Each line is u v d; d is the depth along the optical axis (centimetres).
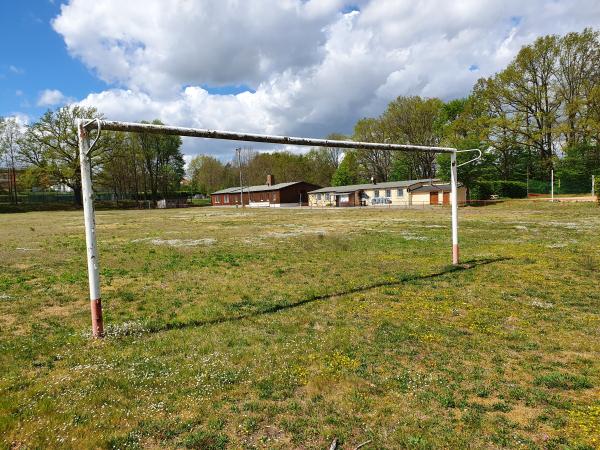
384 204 5659
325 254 1425
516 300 800
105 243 1864
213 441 353
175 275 1109
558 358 527
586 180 4450
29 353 561
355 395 433
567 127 4212
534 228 2072
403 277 1021
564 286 900
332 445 342
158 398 431
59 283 1023
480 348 562
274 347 573
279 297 859
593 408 400
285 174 9156
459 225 2352
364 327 656
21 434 358
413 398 425
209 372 490
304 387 456
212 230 2481
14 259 1419
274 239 1928
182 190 10212
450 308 753
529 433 362
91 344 596
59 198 7019
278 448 343
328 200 6600
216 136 718
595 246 1426
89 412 398
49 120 6006
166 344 592
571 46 4256
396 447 343
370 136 6769
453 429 369
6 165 6262
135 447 345
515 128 4484
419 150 1051
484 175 4597
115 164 7206
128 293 908
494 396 431
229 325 677
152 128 645
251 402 420
